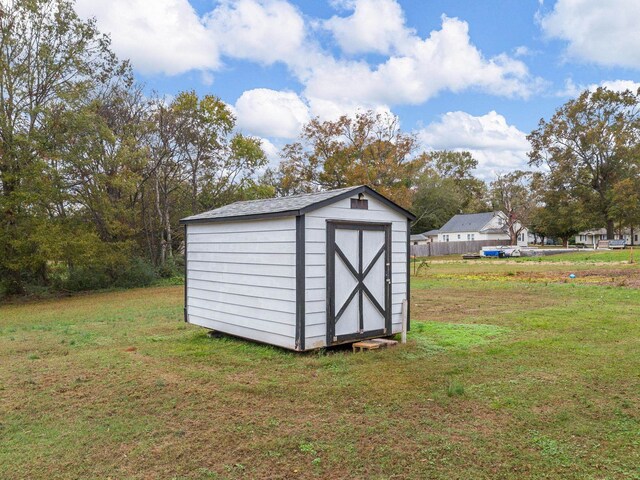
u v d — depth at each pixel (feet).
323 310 22.08
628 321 29.30
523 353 21.34
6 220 56.29
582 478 10.14
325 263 22.21
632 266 79.15
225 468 10.87
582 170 156.76
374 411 14.35
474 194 233.96
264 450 11.76
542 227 172.96
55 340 27.99
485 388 16.37
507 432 12.61
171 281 73.15
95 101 63.67
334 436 12.52
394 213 25.43
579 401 14.93
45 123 57.93
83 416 14.49
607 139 151.43
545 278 64.13
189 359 21.67
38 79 59.93
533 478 10.17
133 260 72.02
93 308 45.70
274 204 25.02
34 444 12.46
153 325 32.58
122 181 64.95
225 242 26.20
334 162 112.57
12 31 58.03
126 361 21.59
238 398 15.85
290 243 21.68
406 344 23.53
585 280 58.95
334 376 18.22
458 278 67.97
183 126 79.66
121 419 14.16
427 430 12.82
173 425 13.56
